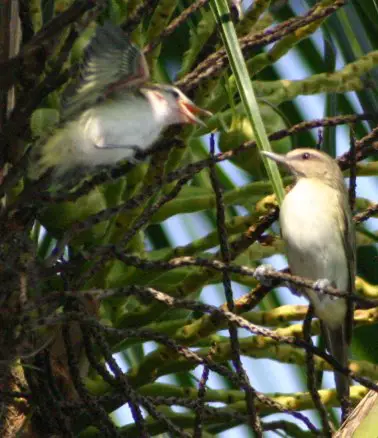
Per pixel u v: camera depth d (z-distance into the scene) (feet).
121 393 29.30
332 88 35.81
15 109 26.58
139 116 29.43
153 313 32.73
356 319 35.76
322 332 36.40
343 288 38.06
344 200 38.24
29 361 29.76
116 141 28.84
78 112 27.43
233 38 26.76
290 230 37.60
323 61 41.22
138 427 28.63
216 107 34.94
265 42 28.91
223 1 26.94
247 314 33.09
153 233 41.42
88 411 29.86
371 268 41.47
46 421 30.68
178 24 29.58
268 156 27.71
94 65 25.17
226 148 35.17
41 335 30.53
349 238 37.81
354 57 36.58
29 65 26.40
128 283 33.04
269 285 27.68
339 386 33.60
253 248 36.42
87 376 33.14
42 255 37.17
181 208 33.91
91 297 30.81
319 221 37.63
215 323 32.07
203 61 31.50
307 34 33.81
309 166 38.78
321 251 37.58
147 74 25.86
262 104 35.55
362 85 36.22
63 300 27.99
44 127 30.83
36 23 31.19
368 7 36.01
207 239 33.14
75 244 33.04
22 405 30.89
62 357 32.04
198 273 32.45
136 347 39.91
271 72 41.55
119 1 34.63
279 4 34.91
